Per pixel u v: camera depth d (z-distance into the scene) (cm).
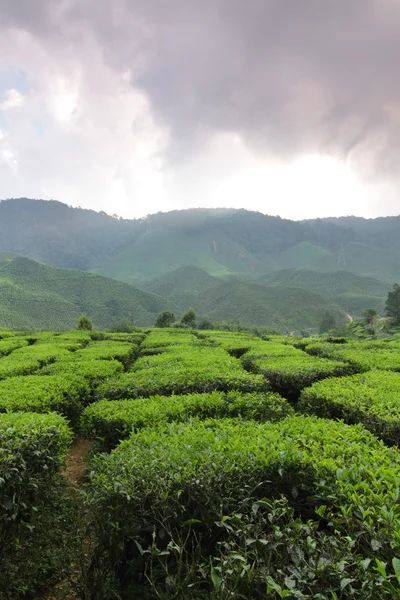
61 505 479
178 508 318
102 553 318
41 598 370
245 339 2133
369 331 7681
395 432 550
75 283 17025
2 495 347
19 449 392
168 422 582
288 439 426
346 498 308
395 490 296
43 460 423
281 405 675
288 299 17275
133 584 314
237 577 238
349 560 241
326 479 338
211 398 670
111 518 313
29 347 1714
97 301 15962
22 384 802
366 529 266
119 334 2631
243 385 819
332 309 16462
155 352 1553
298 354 1372
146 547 321
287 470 360
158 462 361
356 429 492
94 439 607
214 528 321
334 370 1012
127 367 1526
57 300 14825
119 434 576
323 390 738
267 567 243
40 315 13250
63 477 543
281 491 357
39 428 455
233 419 567
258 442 411
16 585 365
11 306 13112
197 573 295
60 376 902
